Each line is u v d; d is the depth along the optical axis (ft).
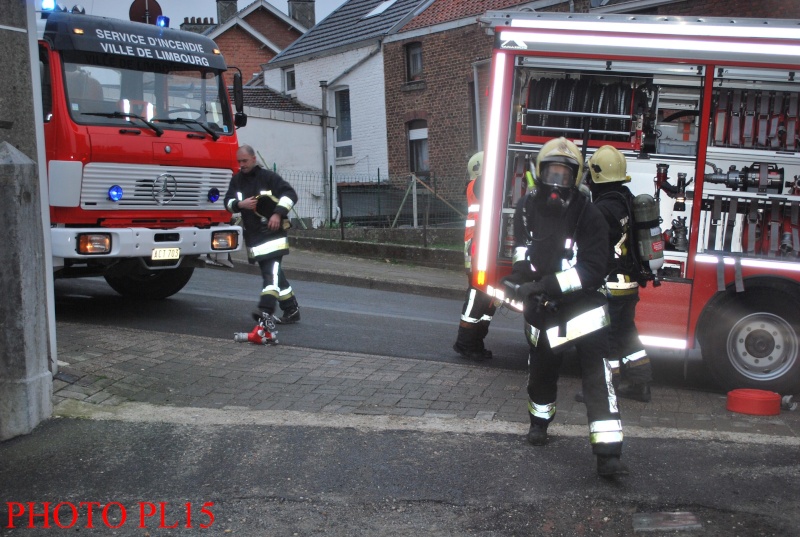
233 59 105.09
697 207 21.54
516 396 19.88
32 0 18.37
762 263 20.92
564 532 12.80
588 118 22.67
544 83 23.11
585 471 14.93
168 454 15.67
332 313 31.55
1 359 16.40
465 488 14.24
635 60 21.47
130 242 26.71
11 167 16.38
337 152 78.64
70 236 25.53
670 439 16.69
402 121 70.85
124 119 26.81
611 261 18.67
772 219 21.83
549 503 13.70
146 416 17.53
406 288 40.68
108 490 14.30
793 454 15.89
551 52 21.76
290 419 17.42
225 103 30.01
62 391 18.72
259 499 13.92
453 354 24.85
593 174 18.52
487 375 21.94
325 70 78.79
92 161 25.85
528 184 15.11
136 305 31.24
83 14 26.94
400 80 70.59
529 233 14.75
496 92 22.08
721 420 18.66
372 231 54.75
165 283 32.35
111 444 16.12
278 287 25.43
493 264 22.25
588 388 14.49
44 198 19.20
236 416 17.58
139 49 27.45
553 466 15.15
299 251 51.93
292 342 25.32
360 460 15.37
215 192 29.40
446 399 19.39
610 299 19.22
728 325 21.12
